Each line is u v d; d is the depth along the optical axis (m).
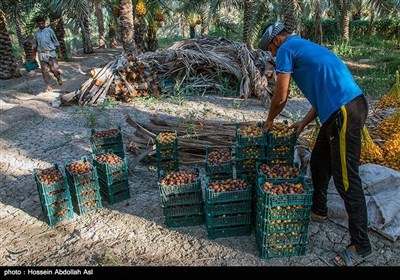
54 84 10.79
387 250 2.96
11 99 9.62
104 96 7.53
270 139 3.36
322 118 2.72
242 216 3.15
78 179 3.60
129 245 3.21
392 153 3.61
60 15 14.76
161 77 8.26
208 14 12.40
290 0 10.30
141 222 3.52
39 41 8.56
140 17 14.52
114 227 3.47
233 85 8.34
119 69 7.68
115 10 13.71
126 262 3.00
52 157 5.12
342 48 14.88
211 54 8.34
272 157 3.43
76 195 3.63
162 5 14.75
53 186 3.48
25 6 13.48
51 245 3.28
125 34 10.21
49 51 8.63
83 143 5.54
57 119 6.72
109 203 3.87
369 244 2.78
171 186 3.25
